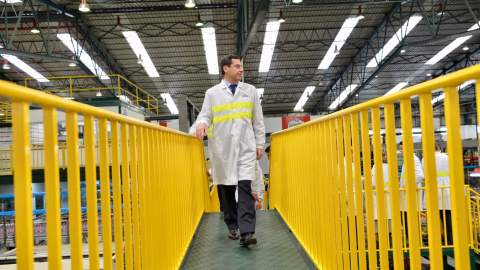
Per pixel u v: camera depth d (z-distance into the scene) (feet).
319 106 113.60
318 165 9.98
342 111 7.86
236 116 12.64
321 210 9.71
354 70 80.23
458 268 4.32
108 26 54.19
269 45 63.31
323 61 73.92
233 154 12.55
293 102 112.68
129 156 7.08
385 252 6.52
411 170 5.52
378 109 6.58
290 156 14.38
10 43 42.04
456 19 56.75
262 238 14.07
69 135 4.85
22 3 45.37
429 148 4.92
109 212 5.85
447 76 4.20
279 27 56.59
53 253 4.30
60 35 55.52
